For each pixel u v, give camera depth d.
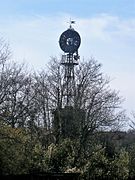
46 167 45.59
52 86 57.19
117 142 75.75
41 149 46.97
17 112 47.62
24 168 38.81
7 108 41.31
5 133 37.16
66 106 56.22
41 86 57.22
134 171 62.06
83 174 48.34
